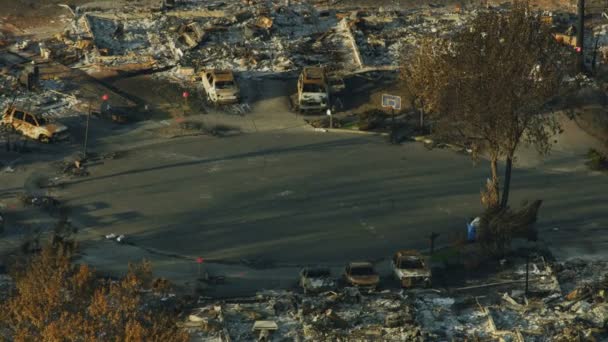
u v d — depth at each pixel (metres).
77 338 143.38
